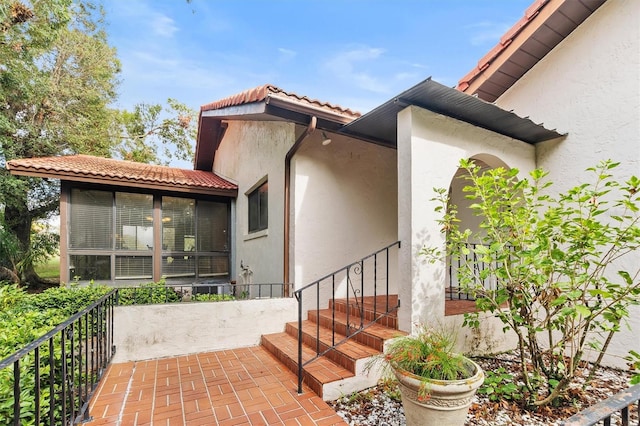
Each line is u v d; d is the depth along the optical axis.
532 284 2.82
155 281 7.33
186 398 2.90
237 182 8.35
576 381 3.23
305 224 4.86
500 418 2.59
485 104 3.42
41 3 7.67
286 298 4.73
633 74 3.71
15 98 8.78
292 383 3.21
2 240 8.30
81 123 11.03
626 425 0.98
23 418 1.91
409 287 3.38
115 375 3.43
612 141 3.86
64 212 6.54
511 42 4.55
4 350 2.56
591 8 4.04
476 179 2.97
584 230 2.48
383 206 5.60
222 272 8.30
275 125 5.89
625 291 2.47
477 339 3.88
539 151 4.61
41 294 5.24
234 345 4.38
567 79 4.36
